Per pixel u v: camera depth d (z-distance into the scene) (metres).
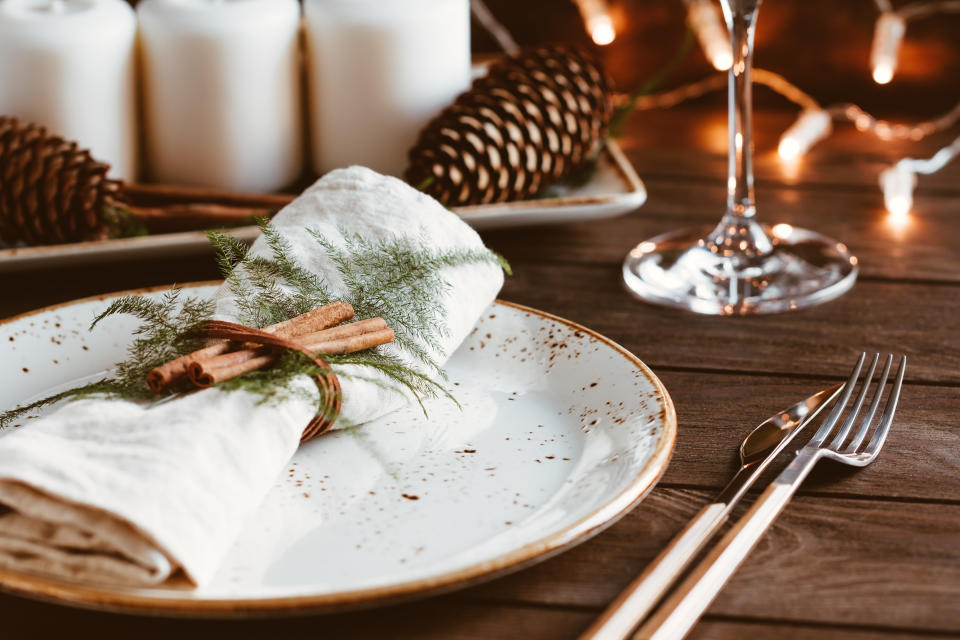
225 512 0.54
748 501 0.57
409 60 0.75
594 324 0.67
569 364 0.62
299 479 0.57
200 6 0.75
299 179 0.78
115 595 0.49
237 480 0.55
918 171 0.82
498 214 0.71
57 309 0.64
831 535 0.56
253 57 0.74
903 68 0.91
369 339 0.59
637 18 0.92
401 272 0.61
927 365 0.64
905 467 0.58
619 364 0.60
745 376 0.64
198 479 0.54
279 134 0.76
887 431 0.60
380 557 0.54
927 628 0.52
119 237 0.71
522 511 0.56
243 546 0.55
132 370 0.58
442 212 0.63
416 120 0.76
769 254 0.71
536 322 0.63
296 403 0.57
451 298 0.62
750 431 0.60
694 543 0.54
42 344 0.63
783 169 0.83
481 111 0.72
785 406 0.62
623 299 0.69
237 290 0.60
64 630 0.53
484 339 0.64
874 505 0.57
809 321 0.67
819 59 0.91
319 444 0.59
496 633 0.53
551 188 0.76
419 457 0.58
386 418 0.60
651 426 0.57
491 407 0.61
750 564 0.55
